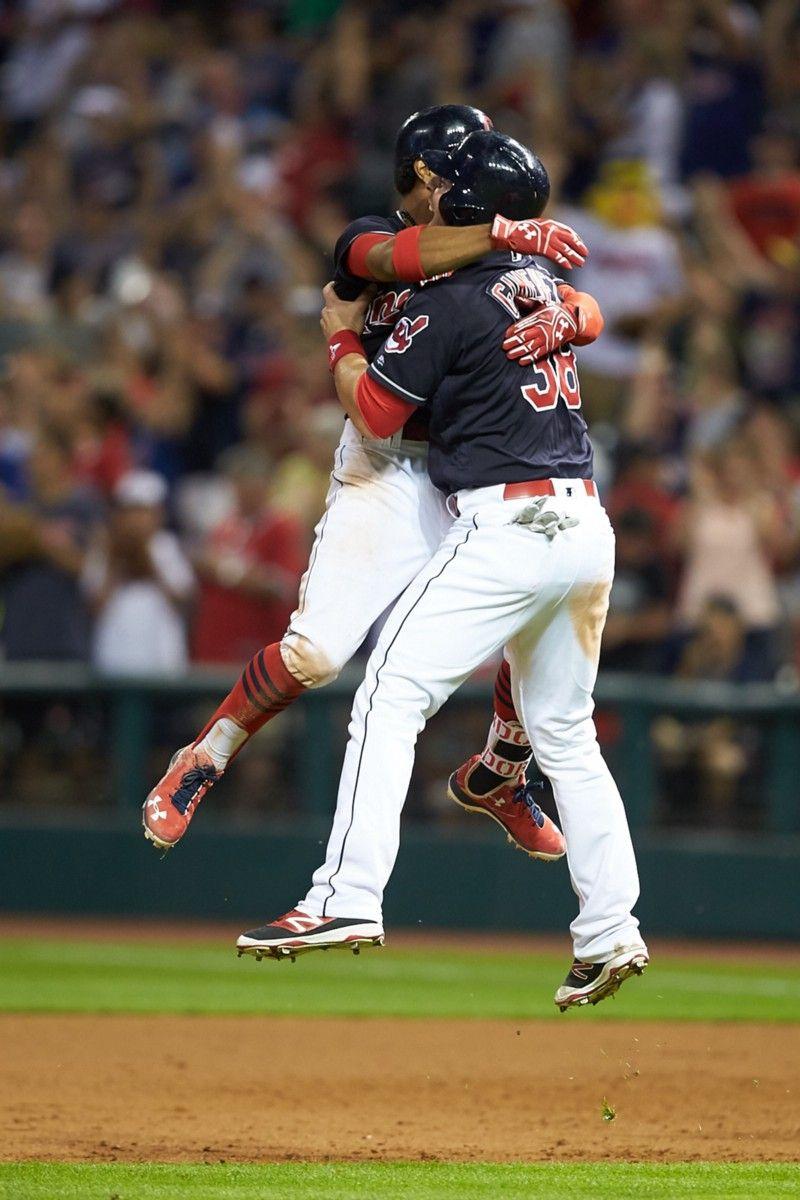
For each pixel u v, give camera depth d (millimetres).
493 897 36875
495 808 18188
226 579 38156
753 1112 18750
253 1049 22641
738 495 37281
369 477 16859
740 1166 15125
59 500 40062
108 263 48594
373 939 15594
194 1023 24734
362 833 15656
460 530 15945
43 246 50531
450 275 15945
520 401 15859
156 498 38125
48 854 38750
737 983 30016
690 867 36312
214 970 30891
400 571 16781
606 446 40406
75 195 51375
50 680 38375
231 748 16797
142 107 51781
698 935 36312
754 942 36062
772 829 36156
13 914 38875
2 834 39000
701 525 36969
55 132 53625
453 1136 17172
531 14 47562
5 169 54688
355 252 16234
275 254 46156
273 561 37938
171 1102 18859
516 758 17750
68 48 56125
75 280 48312
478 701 37062
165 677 37750
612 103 46031
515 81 45469
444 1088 20047
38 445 40656
